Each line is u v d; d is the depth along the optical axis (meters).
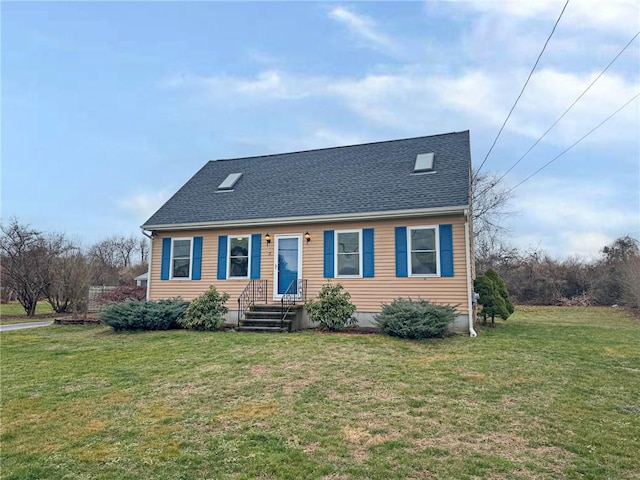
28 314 18.77
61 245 20.02
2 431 4.47
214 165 17.05
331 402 5.21
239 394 5.58
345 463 3.59
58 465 3.64
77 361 7.87
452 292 10.66
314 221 12.08
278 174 15.04
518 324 13.07
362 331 10.55
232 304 12.88
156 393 5.71
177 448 3.94
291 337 9.59
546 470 3.48
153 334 10.78
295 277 12.39
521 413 4.82
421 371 6.60
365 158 14.48
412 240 11.25
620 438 4.15
